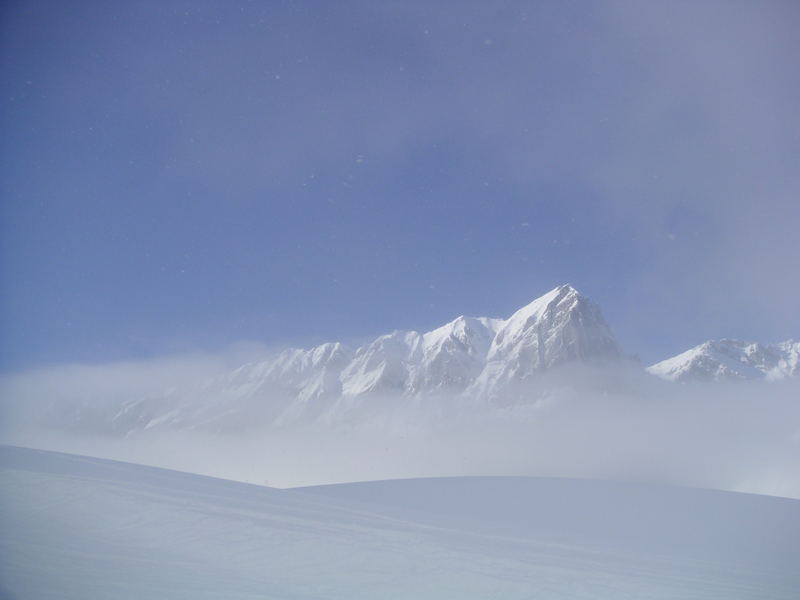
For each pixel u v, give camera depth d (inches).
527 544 588.4
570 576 442.0
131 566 354.3
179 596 311.3
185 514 502.3
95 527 432.8
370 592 362.0
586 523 834.8
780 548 717.3
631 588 421.4
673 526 838.5
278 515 569.6
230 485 764.6
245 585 345.4
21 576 310.8
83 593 298.0
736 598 414.3
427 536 560.1
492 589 392.5
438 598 363.6
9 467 608.1
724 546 712.4
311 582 369.4
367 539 506.0
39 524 420.8
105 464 742.5
